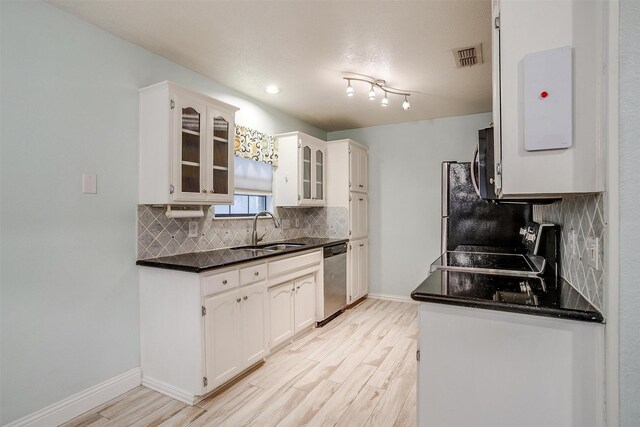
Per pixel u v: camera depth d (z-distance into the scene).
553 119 1.07
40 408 1.78
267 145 3.49
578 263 1.33
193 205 2.58
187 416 1.92
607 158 1.01
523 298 1.25
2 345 1.66
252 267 2.44
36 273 1.78
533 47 1.11
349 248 4.03
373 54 2.46
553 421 1.15
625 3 0.99
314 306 3.31
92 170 2.03
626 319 1.00
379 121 4.31
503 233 2.97
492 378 1.23
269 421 1.88
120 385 2.15
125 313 2.20
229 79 2.91
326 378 2.35
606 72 1.01
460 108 3.75
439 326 1.31
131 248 2.24
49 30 1.84
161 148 2.19
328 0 1.83
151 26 2.08
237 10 1.92
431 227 4.22
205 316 2.05
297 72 2.77
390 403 2.05
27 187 1.75
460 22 2.05
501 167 1.18
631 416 1.01
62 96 1.90
